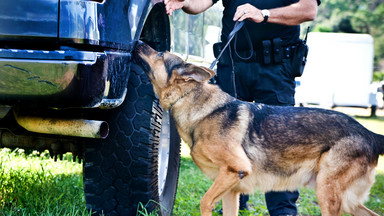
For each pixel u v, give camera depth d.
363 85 19.22
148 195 3.32
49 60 2.49
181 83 3.46
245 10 3.80
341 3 27.12
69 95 2.55
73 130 2.92
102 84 2.62
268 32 4.08
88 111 3.29
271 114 3.55
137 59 3.39
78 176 5.10
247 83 4.24
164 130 4.12
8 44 2.57
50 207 3.65
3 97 2.59
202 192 5.34
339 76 19.23
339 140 3.44
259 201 5.09
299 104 19.67
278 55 4.09
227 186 3.32
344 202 3.46
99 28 2.62
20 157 5.77
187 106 3.48
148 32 3.77
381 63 27.94
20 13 2.53
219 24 6.78
